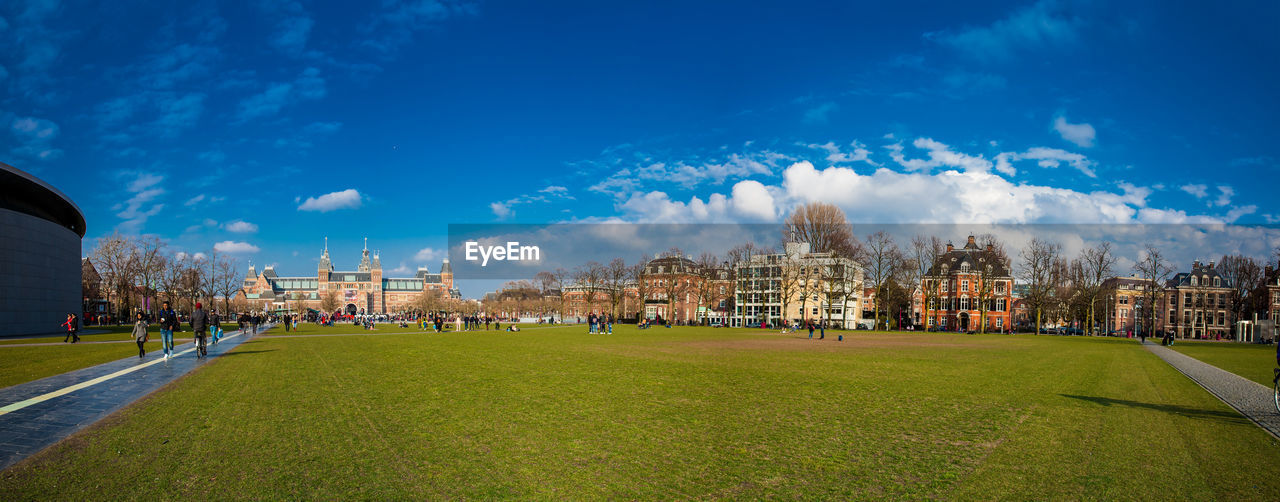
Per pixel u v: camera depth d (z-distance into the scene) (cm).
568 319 14475
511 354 3170
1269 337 8031
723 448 1071
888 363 2870
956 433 1213
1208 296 12288
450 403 1498
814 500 805
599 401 1557
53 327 6184
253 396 1595
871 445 1105
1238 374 2748
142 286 9225
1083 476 923
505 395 1638
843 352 3691
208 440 1089
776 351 3691
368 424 1233
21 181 5706
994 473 935
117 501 770
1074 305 10638
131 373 2158
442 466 935
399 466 932
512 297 16350
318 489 820
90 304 10244
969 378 2233
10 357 2862
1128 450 1089
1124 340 7562
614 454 1020
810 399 1634
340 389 1738
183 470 902
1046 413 1458
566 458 990
